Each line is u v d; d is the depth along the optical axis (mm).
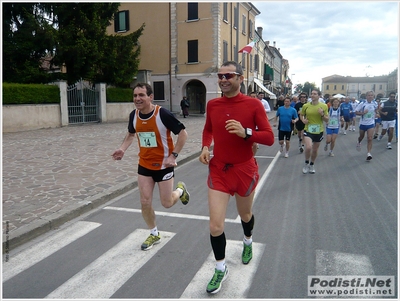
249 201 3309
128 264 3574
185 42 27266
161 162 3805
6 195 5703
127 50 21641
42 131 15812
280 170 8266
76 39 18547
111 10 20953
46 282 3242
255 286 3117
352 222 4652
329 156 10172
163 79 28422
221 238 3076
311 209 5238
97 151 10297
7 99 15078
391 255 3670
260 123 3066
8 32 17594
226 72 3006
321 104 7547
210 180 3201
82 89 19719
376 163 8875
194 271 3410
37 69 18031
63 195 5730
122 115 22531
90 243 4109
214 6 25906
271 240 4102
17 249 3955
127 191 6418
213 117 3188
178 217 4961
